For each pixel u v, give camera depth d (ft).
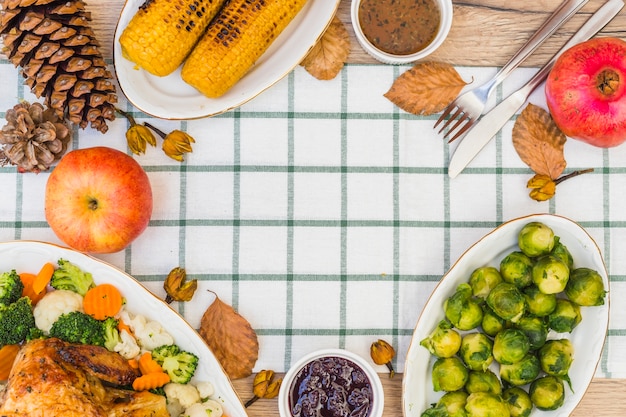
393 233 2.97
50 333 2.79
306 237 2.97
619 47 2.78
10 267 2.86
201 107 2.85
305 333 2.95
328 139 2.97
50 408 2.60
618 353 2.95
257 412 2.93
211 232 2.95
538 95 2.96
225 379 2.84
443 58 2.95
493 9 2.95
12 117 2.79
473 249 2.83
